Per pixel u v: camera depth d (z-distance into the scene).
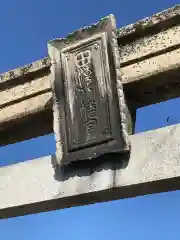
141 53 1.84
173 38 1.80
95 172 1.79
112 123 1.77
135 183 1.71
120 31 1.89
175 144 1.69
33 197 1.91
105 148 1.76
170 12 1.81
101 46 1.87
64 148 1.85
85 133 1.81
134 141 1.76
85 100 1.85
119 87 1.80
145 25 1.85
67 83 1.91
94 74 1.86
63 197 1.84
